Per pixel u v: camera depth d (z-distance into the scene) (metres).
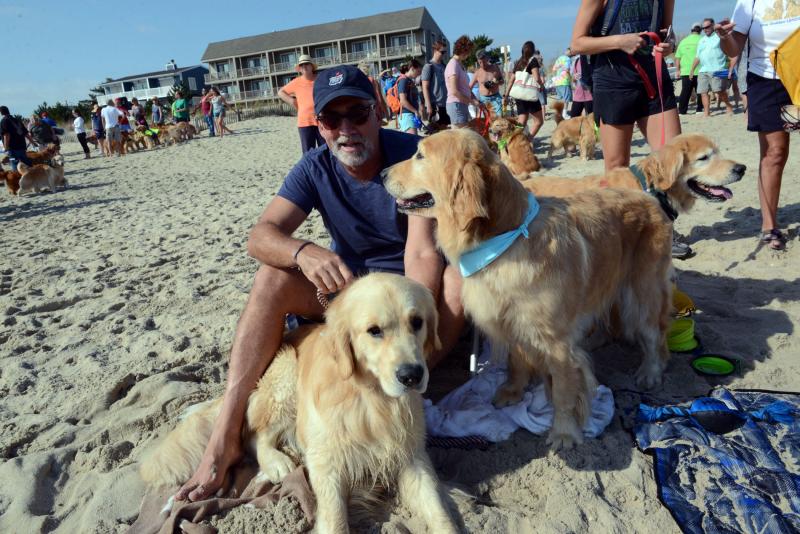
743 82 5.47
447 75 10.76
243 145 22.06
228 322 4.61
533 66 12.72
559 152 12.71
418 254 3.19
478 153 2.67
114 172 17.92
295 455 2.88
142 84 91.75
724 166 4.49
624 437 2.80
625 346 3.80
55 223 9.91
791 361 3.32
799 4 4.36
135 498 2.67
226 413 2.83
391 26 68.56
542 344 2.74
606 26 4.71
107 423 3.33
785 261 4.71
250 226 8.06
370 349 2.42
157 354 4.15
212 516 2.47
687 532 2.22
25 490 2.77
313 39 72.06
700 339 3.61
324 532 2.31
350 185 3.31
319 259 2.84
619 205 3.27
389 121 20.53
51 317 5.07
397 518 2.45
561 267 2.68
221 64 76.69
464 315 3.19
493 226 2.65
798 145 9.17
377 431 2.49
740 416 2.75
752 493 2.32
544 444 2.81
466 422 2.93
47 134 21.16
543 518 2.35
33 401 3.63
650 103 4.89
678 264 5.02
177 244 7.43
